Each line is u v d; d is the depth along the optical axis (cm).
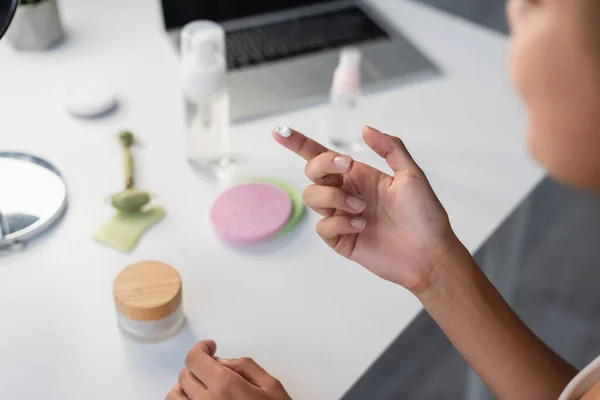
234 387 52
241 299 63
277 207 71
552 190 154
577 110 30
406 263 59
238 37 101
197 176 77
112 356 57
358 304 63
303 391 56
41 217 69
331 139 84
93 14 107
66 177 76
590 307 138
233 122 86
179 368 57
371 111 89
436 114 89
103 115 86
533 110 31
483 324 59
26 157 76
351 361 58
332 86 89
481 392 110
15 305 61
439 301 59
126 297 57
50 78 92
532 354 59
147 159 79
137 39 101
